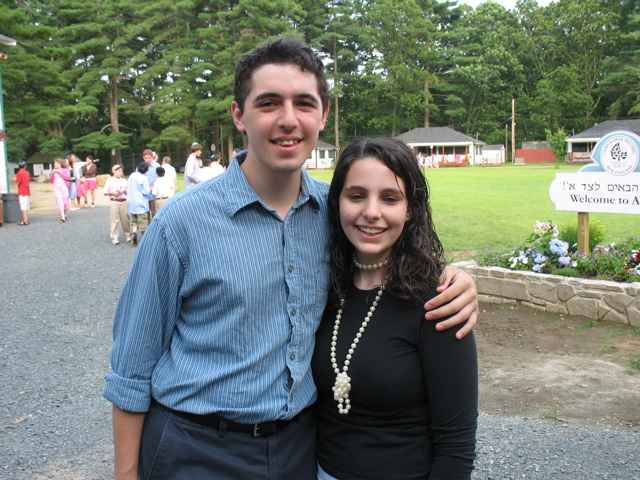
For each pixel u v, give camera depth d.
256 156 1.68
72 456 3.26
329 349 1.78
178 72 47.44
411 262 1.69
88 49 47.03
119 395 1.68
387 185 1.68
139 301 1.67
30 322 6.03
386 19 60.84
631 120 54.09
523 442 3.28
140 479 1.75
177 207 1.66
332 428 1.80
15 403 3.97
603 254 6.16
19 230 13.54
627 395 3.90
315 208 1.82
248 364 1.64
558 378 4.26
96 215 16.58
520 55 68.81
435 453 1.68
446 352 1.64
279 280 1.69
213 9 51.34
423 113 66.25
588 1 62.69
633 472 2.90
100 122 55.16
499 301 6.45
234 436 1.67
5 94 27.62
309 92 1.65
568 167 44.78
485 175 34.09
